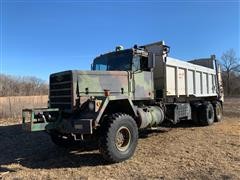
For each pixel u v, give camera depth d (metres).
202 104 13.97
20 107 20.75
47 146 9.82
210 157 8.09
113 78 8.81
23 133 12.34
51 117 8.09
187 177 6.54
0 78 39.06
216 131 12.19
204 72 14.88
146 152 8.68
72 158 8.24
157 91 11.51
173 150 8.89
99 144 7.59
